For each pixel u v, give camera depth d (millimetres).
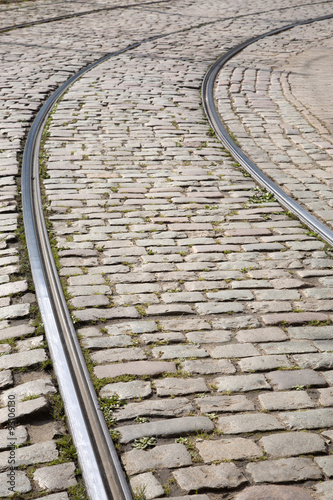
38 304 4047
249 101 10125
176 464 2689
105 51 13547
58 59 12680
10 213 5621
